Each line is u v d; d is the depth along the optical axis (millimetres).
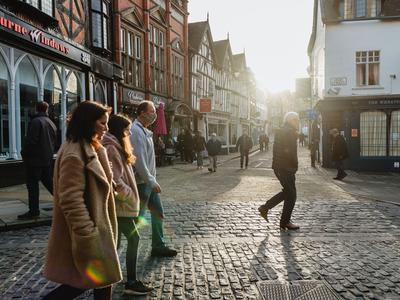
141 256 4965
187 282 4105
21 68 11203
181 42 27312
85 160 2621
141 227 6500
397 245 5520
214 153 16609
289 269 4520
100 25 16047
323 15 19578
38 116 6738
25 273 4371
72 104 14180
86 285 2572
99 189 2658
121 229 3811
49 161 6730
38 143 6598
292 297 3746
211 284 4059
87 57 14656
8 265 4637
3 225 6199
